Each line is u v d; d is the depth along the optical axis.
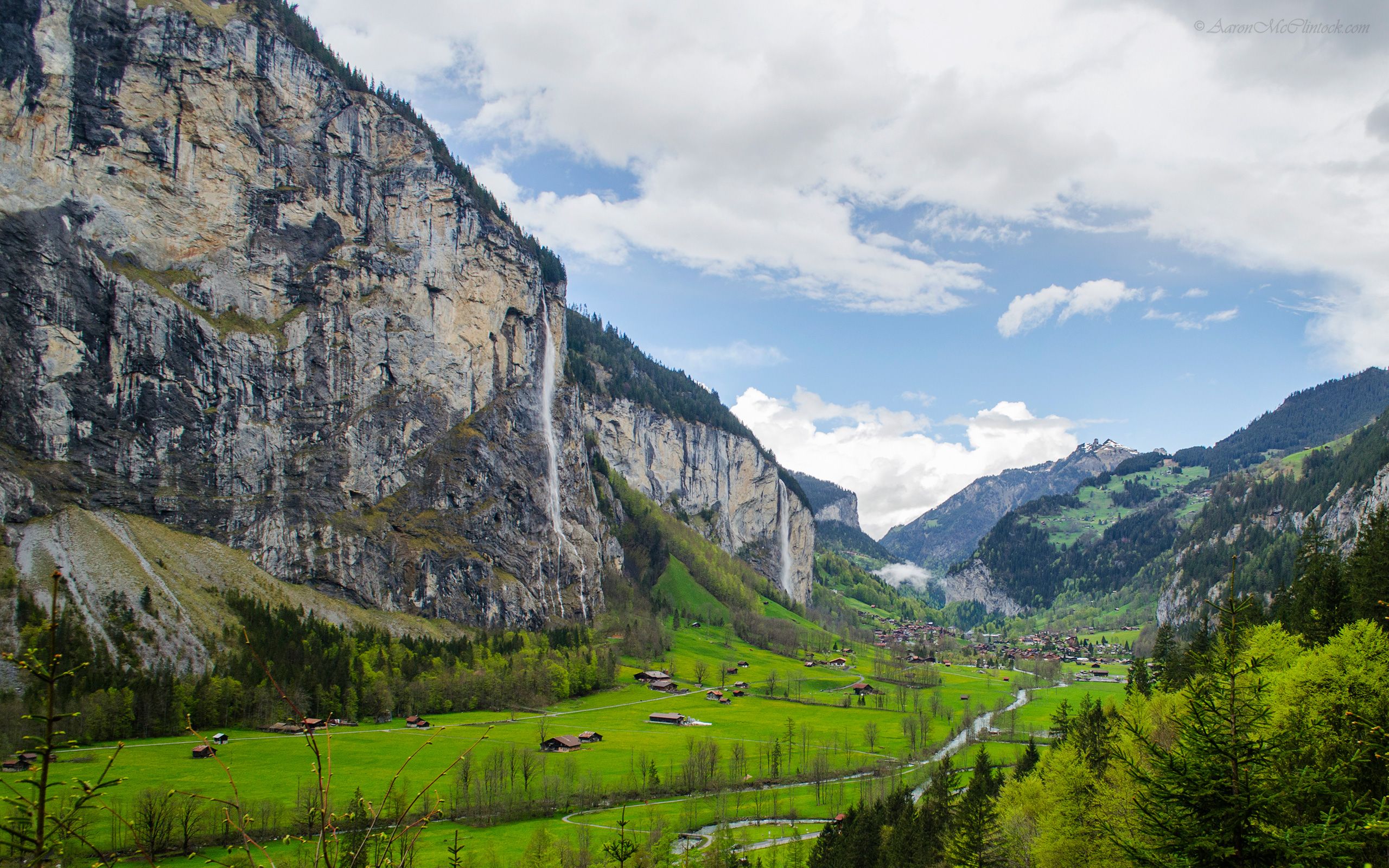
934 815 97.88
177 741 148.00
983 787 98.31
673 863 98.62
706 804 133.38
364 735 165.62
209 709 160.75
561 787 129.75
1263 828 29.38
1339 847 27.73
